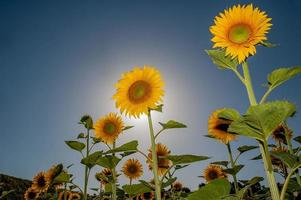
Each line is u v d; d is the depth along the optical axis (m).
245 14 0.80
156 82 1.12
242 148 1.41
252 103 0.72
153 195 1.98
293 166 0.65
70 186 1.67
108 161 1.41
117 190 1.75
